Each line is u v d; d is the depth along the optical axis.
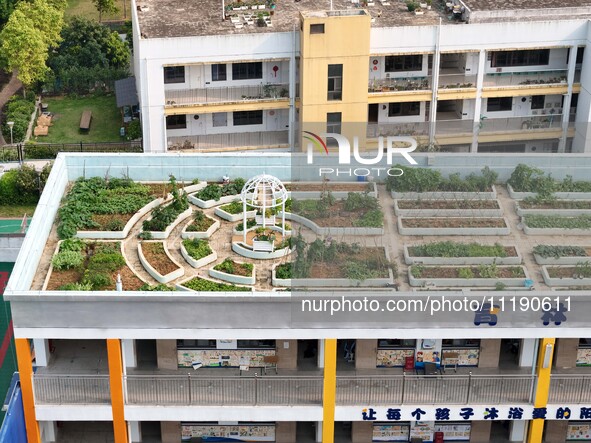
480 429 45.53
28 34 90.62
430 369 44.38
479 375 43.78
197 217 48.75
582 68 77.19
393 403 43.41
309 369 44.78
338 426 46.41
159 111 74.81
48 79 94.88
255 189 47.03
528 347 44.28
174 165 51.59
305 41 72.31
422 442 45.62
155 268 45.44
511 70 77.94
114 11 110.31
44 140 86.88
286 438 45.56
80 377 43.41
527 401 43.69
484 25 75.06
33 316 41.69
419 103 78.25
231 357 44.53
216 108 75.56
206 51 73.38
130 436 44.94
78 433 46.09
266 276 45.19
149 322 41.94
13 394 43.06
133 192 50.69
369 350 44.44
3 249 63.03
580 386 43.75
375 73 77.50
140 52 72.50
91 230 48.22
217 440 45.59
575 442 46.16
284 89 76.44
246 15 78.06
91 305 41.47
